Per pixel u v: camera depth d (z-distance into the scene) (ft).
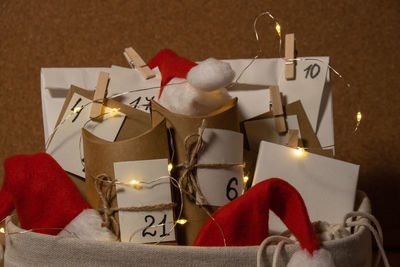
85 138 2.50
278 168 2.57
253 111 2.86
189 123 2.47
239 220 2.33
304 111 2.82
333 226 2.35
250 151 2.76
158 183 2.42
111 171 2.42
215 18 3.74
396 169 3.87
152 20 3.75
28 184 2.45
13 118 3.78
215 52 3.75
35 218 2.46
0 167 3.80
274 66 2.89
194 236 2.47
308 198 2.56
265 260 2.24
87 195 2.52
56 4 3.73
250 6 3.73
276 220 2.54
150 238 2.41
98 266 2.27
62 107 2.80
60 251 2.29
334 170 2.57
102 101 2.72
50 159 2.52
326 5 3.74
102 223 2.41
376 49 3.78
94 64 3.76
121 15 3.75
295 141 2.74
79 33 3.75
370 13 3.76
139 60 2.87
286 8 3.73
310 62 2.87
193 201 2.47
